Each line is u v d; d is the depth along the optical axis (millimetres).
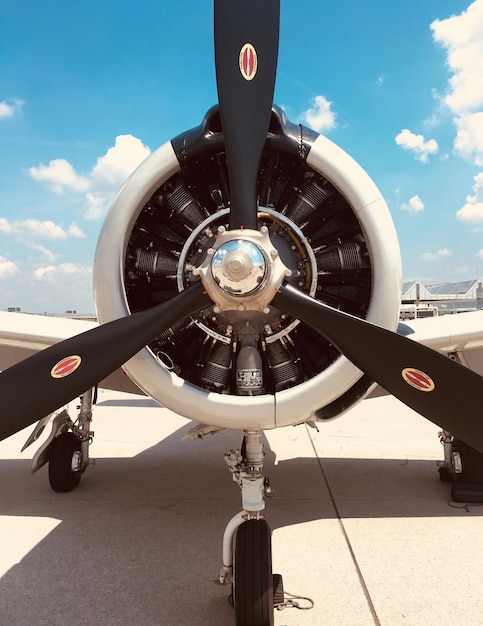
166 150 2738
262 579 2344
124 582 2859
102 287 2666
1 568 3037
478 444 2283
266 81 2590
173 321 2459
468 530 3572
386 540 3422
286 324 2770
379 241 2600
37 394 2270
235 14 2604
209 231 2777
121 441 6484
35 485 4680
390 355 2312
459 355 4051
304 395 2562
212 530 3617
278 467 5242
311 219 2867
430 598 2680
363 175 2682
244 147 2537
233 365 2834
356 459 5516
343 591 2762
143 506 4117
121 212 2703
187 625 2439
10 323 3893
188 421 7891
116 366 2373
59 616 2520
